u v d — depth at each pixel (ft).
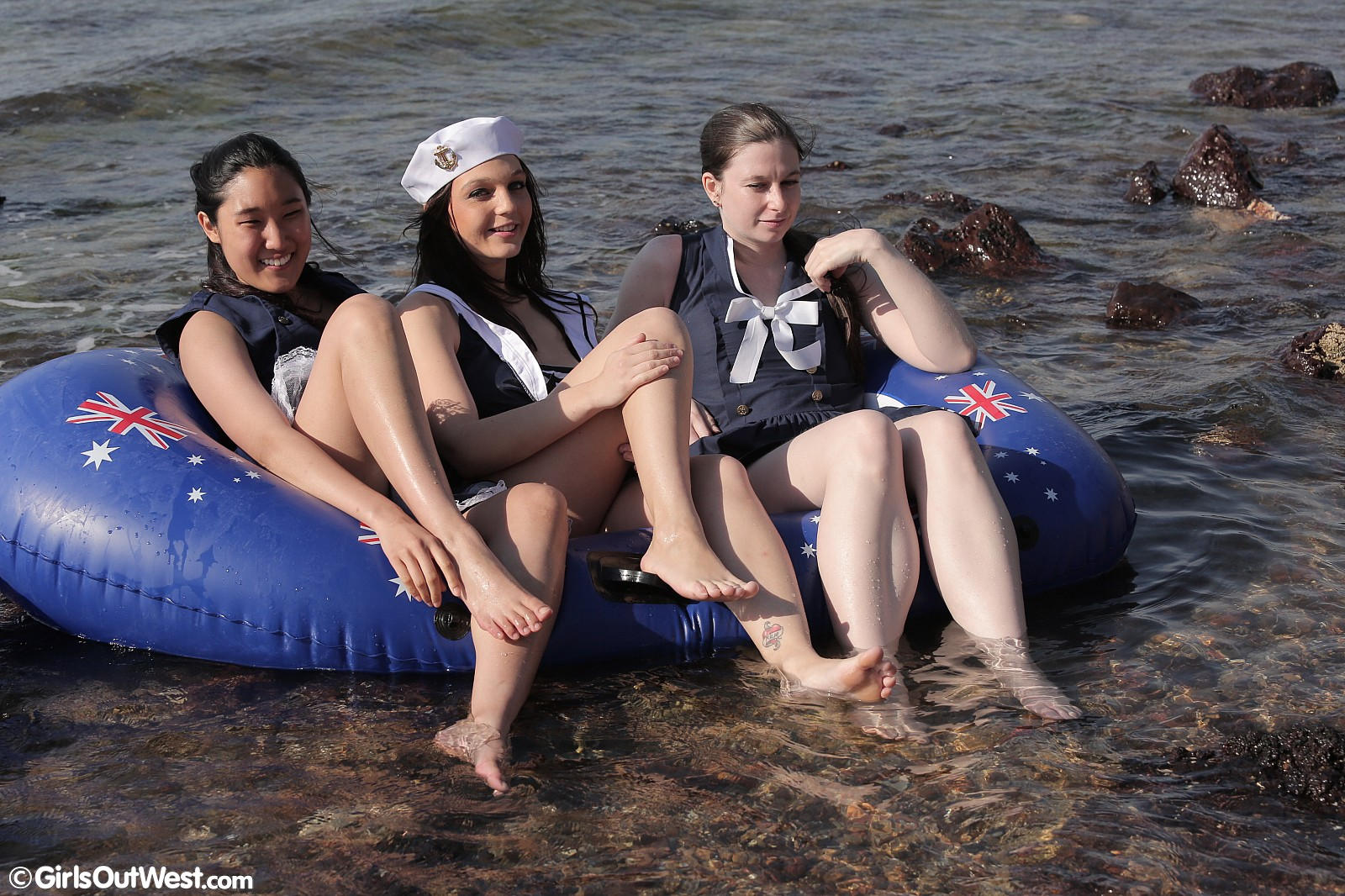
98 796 8.21
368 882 7.35
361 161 30.01
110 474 10.07
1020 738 8.68
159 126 34.42
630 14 51.57
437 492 9.34
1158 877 7.27
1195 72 43.55
